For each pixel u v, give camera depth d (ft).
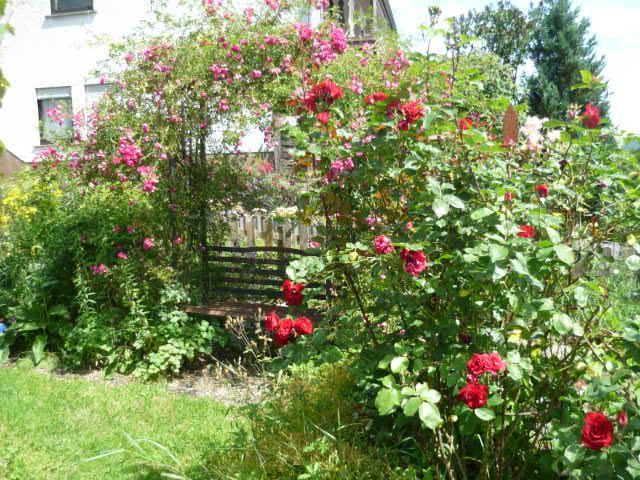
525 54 66.49
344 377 11.67
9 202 21.42
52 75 42.78
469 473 8.82
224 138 18.62
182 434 13.00
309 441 9.34
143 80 18.06
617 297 7.97
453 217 8.18
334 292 11.48
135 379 17.38
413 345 8.36
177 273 18.65
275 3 18.29
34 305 19.31
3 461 11.50
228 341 18.43
